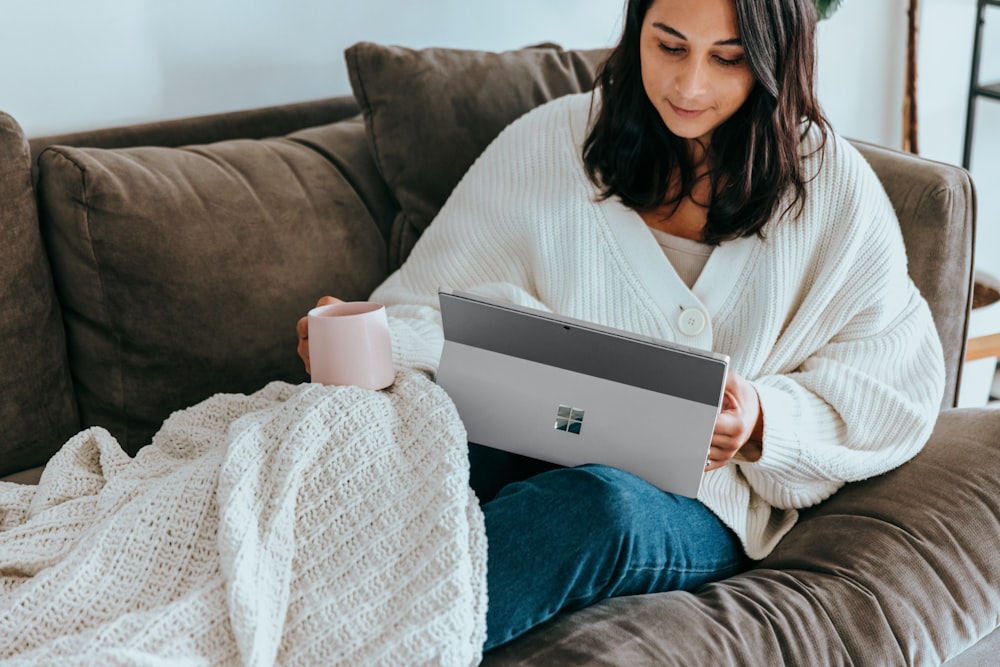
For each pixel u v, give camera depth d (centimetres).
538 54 175
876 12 245
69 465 125
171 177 145
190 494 113
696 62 128
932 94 252
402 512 112
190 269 142
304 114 179
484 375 122
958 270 152
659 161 143
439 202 163
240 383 148
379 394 121
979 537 125
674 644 109
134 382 144
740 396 130
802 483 134
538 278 149
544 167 150
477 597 108
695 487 120
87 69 166
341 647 105
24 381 138
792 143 137
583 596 114
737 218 139
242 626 102
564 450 122
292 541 110
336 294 155
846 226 140
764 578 124
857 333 142
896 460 134
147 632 100
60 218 139
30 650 102
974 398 223
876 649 115
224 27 177
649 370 116
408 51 164
